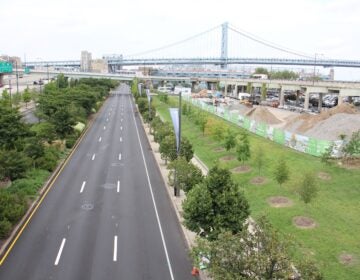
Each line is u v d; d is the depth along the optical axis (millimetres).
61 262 25109
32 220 31547
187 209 24797
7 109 42375
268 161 47625
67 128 58969
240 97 158000
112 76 190625
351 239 28047
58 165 48719
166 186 41656
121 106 126250
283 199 35562
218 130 57375
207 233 24609
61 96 74750
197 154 56750
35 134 46562
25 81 173125
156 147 61531
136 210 34656
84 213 33500
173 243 28469
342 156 45250
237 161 49281
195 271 24125
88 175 45031
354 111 67500
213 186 24562
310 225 30453
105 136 70500
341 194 36031
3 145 39719
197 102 112562
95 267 24656
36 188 38344
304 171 42438
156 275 24047
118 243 28094
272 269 15742
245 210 24656
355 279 23422
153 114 85062
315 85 119375
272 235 16656
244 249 16797
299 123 72812
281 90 138500
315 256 26172
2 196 31203
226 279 15781
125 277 23672
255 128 66625
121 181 43094
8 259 25250
